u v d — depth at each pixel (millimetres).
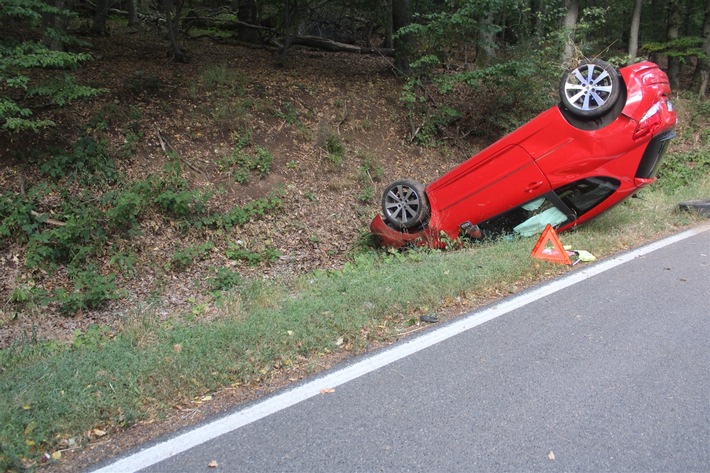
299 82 13523
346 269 7336
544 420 3281
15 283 6914
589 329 4578
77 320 6469
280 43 17062
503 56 13617
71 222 7453
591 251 6926
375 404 3533
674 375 3773
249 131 10836
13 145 8508
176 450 3123
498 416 3338
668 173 12570
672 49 18859
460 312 5172
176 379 3869
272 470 2900
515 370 3916
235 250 8609
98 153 8883
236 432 3277
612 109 6777
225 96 11523
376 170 11414
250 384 3910
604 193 7105
